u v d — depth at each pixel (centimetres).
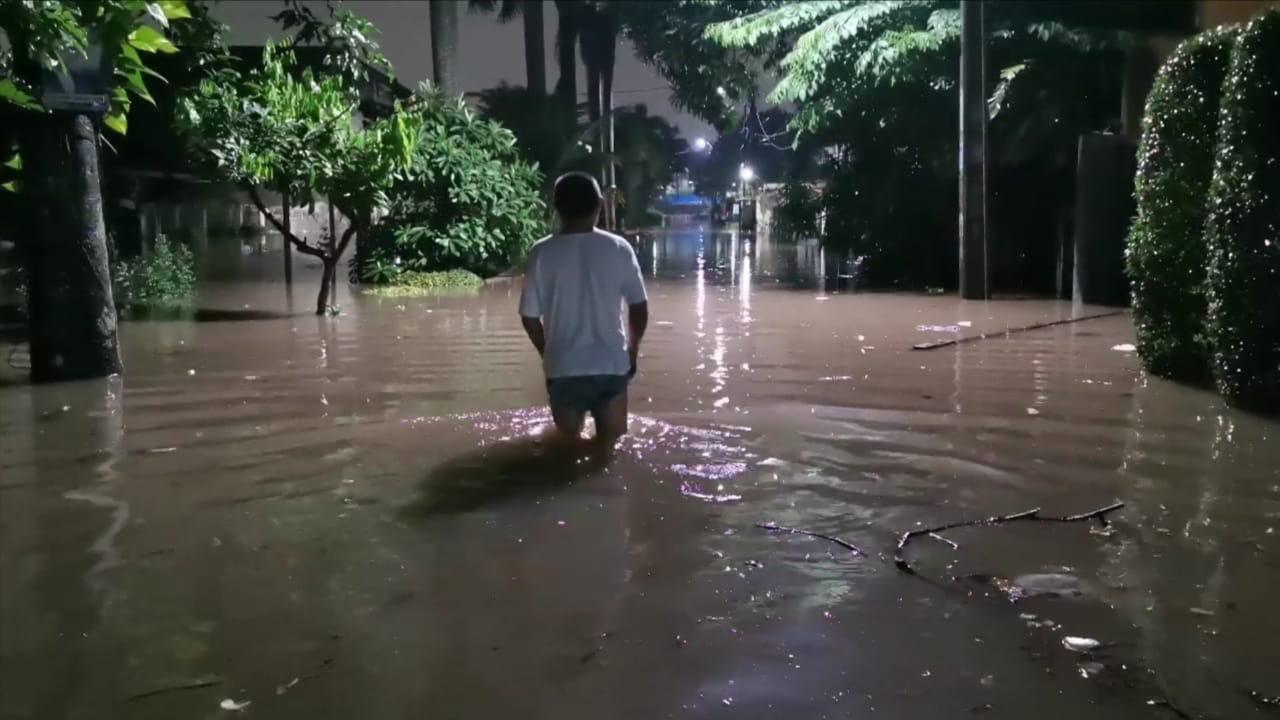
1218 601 365
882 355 922
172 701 299
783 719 287
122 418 666
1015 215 1698
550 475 527
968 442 598
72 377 800
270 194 2298
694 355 924
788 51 2136
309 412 681
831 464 551
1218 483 512
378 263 1706
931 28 1675
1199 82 762
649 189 4609
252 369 852
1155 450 577
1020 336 1049
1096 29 1513
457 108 1867
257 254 2306
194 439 609
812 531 444
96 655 328
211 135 1212
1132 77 1423
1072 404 700
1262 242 654
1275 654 323
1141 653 325
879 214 1872
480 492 500
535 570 399
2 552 420
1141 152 818
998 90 1590
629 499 489
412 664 321
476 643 335
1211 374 770
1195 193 759
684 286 1705
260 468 545
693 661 321
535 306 578
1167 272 776
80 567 404
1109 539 431
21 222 801
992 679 308
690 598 370
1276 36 654
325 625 350
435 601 369
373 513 469
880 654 325
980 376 810
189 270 1550
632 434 611
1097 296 1361
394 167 1296
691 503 483
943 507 478
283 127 1216
